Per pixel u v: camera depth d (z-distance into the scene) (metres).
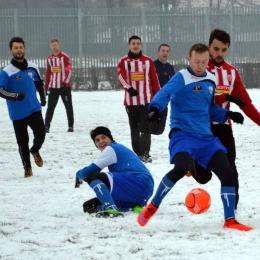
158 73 30.12
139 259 12.90
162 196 15.20
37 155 24.64
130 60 27.83
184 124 15.58
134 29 84.44
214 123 16.69
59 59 39.00
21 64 24.48
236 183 16.77
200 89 15.61
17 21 82.44
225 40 16.88
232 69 17.09
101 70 79.50
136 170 17.83
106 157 17.72
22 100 24.22
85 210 17.70
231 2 84.25
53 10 83.00
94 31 83.56
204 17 84.81
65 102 38.97
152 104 14.91
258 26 84.56
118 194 17.47
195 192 15.54
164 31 84.69
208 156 15.51
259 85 79.81
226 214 15.26
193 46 15.59
